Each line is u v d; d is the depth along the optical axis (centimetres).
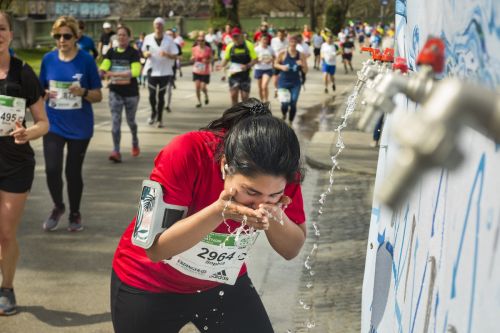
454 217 157
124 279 244
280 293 479
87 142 613
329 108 1609
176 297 243
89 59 615
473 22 141
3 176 413
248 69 1399
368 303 265
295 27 6994
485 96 59
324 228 632
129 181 834
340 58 3766
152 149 1067
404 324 206
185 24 5369
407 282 207
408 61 216
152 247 220
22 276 510
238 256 238
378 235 259
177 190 219
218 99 1786
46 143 606
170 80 1425
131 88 961
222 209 203
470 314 139
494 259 126
